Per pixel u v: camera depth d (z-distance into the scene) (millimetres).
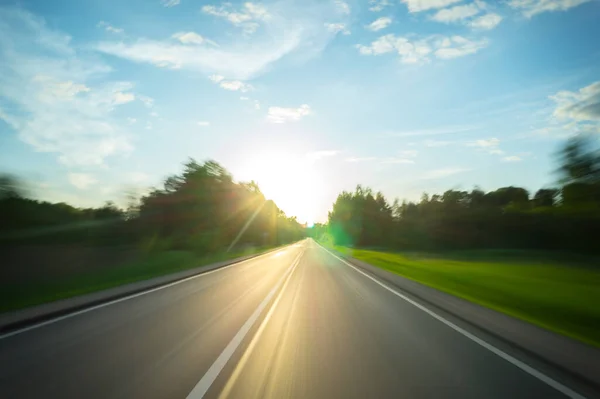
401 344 7523
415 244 68625
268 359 6477
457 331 8688
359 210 90375
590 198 36156
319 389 5152
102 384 5246
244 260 37375
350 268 28016
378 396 4938
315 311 11133
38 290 15484
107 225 37562
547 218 50781
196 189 53000
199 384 5266
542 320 10586
